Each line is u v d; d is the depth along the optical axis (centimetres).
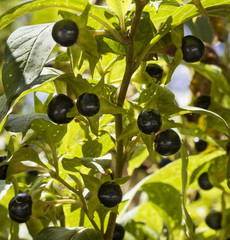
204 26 66
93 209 41
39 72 38
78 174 44
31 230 43
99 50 41
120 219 58
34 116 41
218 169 56
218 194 76
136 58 41
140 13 39
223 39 69
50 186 44
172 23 41
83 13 38
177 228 60
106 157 41
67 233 41
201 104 58
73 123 45
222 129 57
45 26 40
